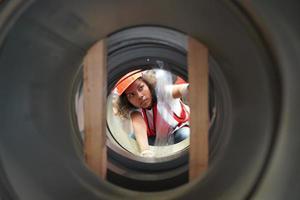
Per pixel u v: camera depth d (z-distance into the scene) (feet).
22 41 4.21
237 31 4.31
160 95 10.71
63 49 4.89
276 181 4.09
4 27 3.91
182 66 6.25
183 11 4.81
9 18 3.89
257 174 4.27
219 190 4.75
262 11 3.80
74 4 4.39
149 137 10.74
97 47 5.37
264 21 3.84
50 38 4.55
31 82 4.61
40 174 4.66
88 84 5.36
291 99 3.92
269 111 4.17
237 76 4.75
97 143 5.35
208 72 5.40
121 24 5.30
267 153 4.19
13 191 4.25
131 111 10.49
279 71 3.97
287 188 4.01
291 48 3.80
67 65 5.17
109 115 9.26
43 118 4.90
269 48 3.99
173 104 10.76
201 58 5.20
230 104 5.09
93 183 5.27
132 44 6.08
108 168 6.28
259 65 4.18
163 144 10.62
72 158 5.25
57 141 5.09
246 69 4.48
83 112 5.70
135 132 10.38
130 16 5.12
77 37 4.95
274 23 3.80
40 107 4.83
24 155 4.50
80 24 4.79
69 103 5.48
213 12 4.42
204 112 5.23
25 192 4.38
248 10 3.91
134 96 10.39
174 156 6.57
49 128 4.99
